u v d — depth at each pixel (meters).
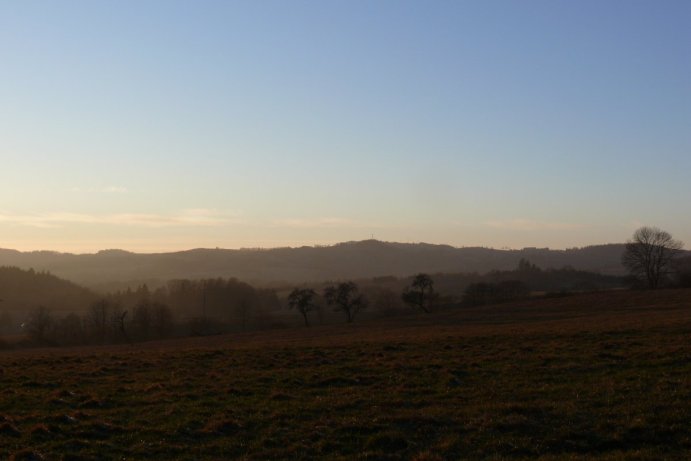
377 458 15.21
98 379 27.89
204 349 43.59
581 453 15.26
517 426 17.28
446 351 34.31
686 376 23.11
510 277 187.12
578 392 21.31
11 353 62.59
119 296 160.38
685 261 137.00
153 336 109.06
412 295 123.88
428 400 21.14
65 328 111.81
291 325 119.75
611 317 63.84
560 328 46.53
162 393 23.52
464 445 15.99
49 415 19.44
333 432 17.39
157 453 15.93
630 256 129.12
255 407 20.69
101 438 17.23
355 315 132.25
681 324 41.50
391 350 36.22
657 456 14.41
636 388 21.41
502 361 29.11
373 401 21.16
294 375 27.30
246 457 15.48
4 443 16.33
